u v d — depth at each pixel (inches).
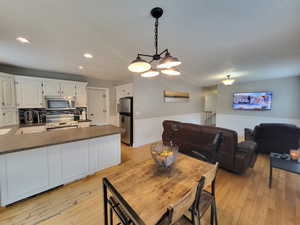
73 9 48.0
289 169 71.7
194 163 58.2
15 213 62.0
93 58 99.9
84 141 90.6
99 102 191.5
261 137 125.7
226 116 228.8
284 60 105.3
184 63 112.7
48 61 107.8
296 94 167.9
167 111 198.1
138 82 162.1
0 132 101.5
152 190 40.6
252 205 67.5
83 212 63.0
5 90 113.5
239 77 175.3
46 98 138.2
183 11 49.6
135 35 67.0
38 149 72.9
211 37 69.5
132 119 162.2
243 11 49.6
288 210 64.0
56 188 80.3
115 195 38.7
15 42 73.5
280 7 47.3
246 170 101.2
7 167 64.8
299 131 107.3
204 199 50.1
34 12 49.2
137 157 129.0
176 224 40.8
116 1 44.4
